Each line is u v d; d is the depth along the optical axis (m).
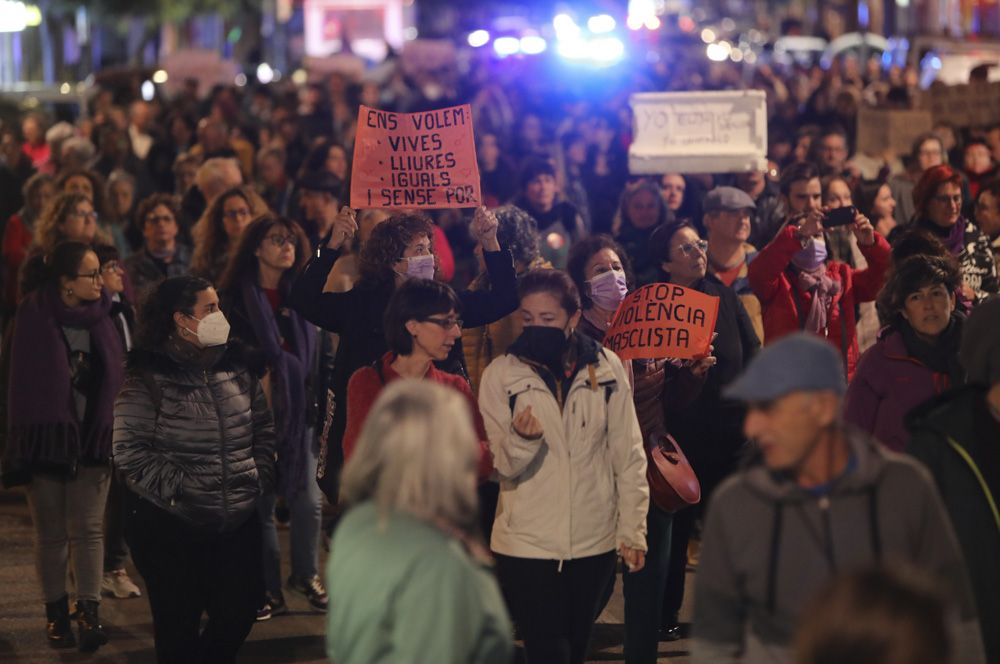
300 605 20.50
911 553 9.73
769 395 9.48
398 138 17.91
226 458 15.47
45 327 18.42
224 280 19.70
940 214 22.42
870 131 35.38
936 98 38.19
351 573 9.23
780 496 9.78
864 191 26.30
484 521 16.34
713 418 18.12
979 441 11.34
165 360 15.53
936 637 7.26
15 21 94.88
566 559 14.12
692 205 30.14
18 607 20.38
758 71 49.62
